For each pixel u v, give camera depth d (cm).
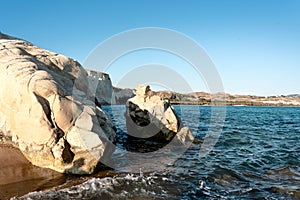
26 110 984
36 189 802
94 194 783
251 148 1486
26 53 1258
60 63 1299
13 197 742
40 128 954
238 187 871
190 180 929
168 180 922
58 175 917
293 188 860
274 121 3184
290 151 1414
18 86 1002
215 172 1023
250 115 4141
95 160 962
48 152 949
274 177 974
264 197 789
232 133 2017
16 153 1080
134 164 1104
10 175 898
